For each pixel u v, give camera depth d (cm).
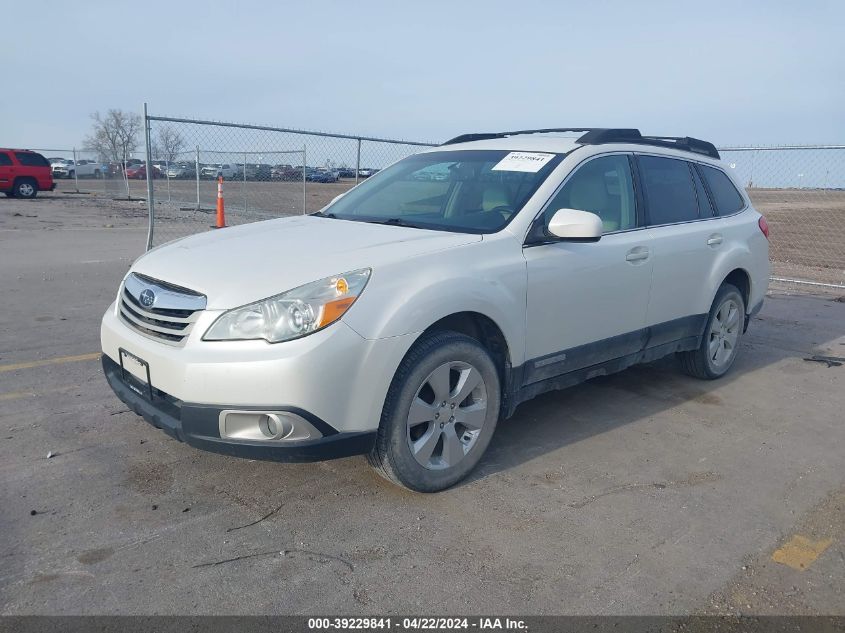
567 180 427
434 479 358
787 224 2294
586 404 511
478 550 315
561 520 343
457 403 363
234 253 364
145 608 269
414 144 1171
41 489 355
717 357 568
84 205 2362
